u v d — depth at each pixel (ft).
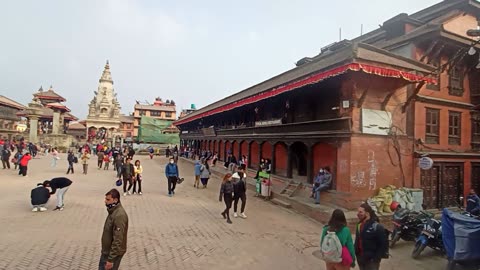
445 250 29.91
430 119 55.11
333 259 17.99
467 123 61.41
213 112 91.71
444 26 58.34
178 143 256.73
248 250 30.68
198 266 25.89
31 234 31.07
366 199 44.80
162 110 340.39
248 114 85.66
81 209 42.83
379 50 47.52
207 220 41.01
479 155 61.26
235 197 43.75
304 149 63.82
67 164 106.42
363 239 20.11
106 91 288.71
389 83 48.14
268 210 49.67
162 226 36.78
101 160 100.17
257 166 81.66
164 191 62.54
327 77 42.57
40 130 239.50
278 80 70.49
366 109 46.32
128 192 56.39
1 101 193.36
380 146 47.37
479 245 27.99
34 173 78.18
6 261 24.20
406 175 50.08
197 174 70.90
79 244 28.91
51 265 24.00
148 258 26.78
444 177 56.39
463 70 62.13
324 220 42.80
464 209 53.36
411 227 34.91
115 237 17.70
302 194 53.93
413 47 54.70
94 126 275.80
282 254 30.25
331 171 49.65
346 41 72.74
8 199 46.91
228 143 103.71
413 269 29.37
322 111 52.90
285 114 63.46
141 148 207.72
